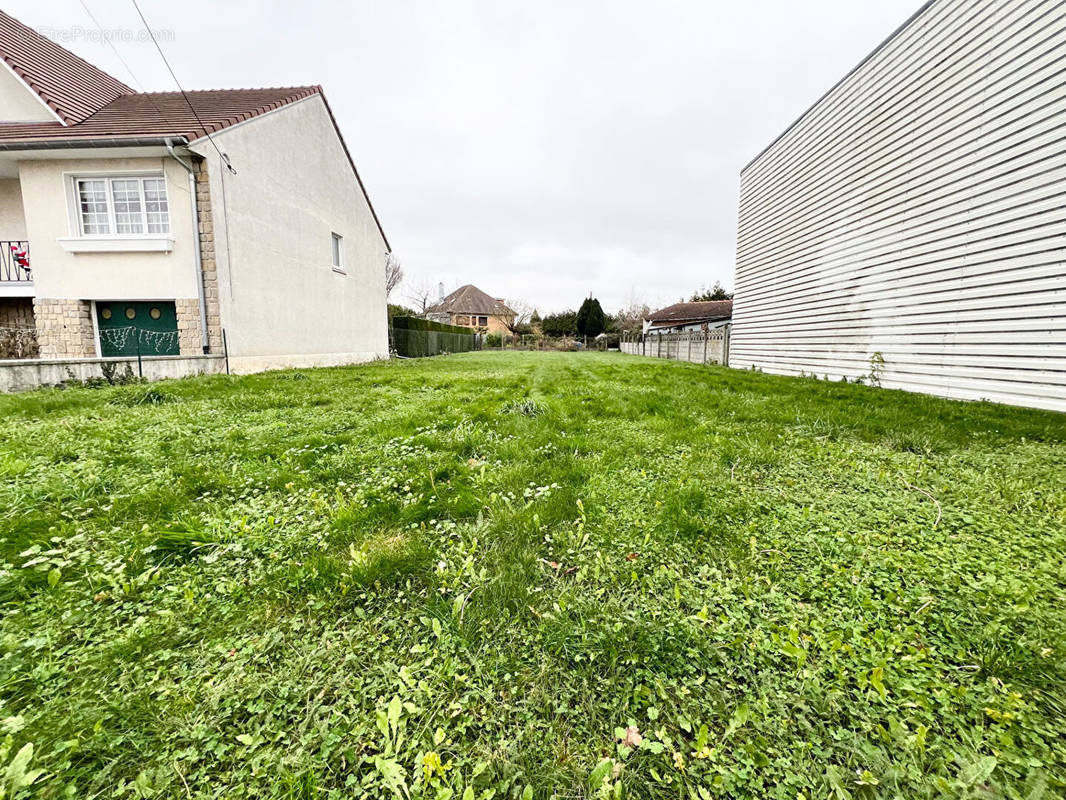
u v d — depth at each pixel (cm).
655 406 493
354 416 441
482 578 158
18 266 927
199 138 756
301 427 389
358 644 130
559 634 131
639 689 114
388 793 91
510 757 98
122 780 91
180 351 816
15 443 309
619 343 3391
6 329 902
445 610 142
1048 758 95
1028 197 501
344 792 91
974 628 135
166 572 164
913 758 95
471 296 4400
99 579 155
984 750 98
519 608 144
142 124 795
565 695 114
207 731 102
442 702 111
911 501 229
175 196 785
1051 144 479
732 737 103
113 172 782
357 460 293
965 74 575
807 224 927
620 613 143
